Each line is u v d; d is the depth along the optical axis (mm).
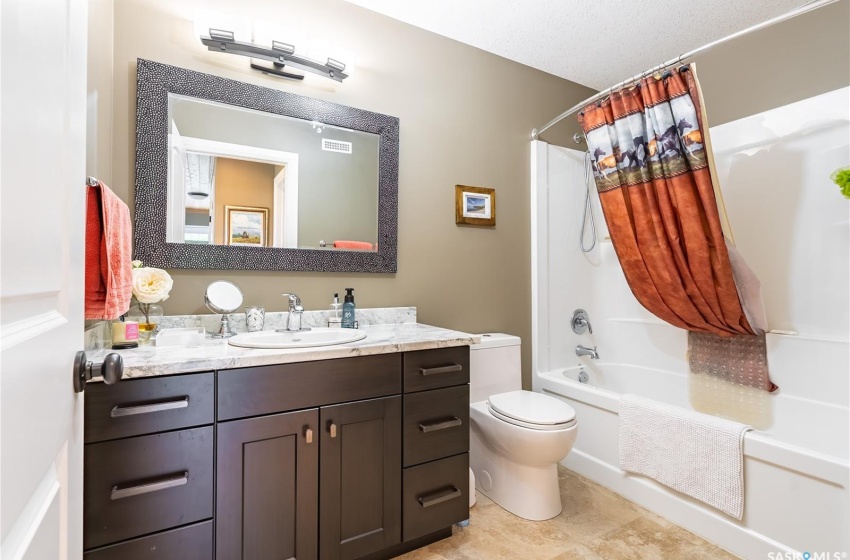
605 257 2877
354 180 1985
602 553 1572
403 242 2143
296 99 1840
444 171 2275
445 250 2281
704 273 1906
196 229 1653
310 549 1314
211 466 1169
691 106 1813
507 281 2514
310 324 1837
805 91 2139
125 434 1064
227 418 1190
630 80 2000
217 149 1696
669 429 1770
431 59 2238
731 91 2436
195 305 1658
